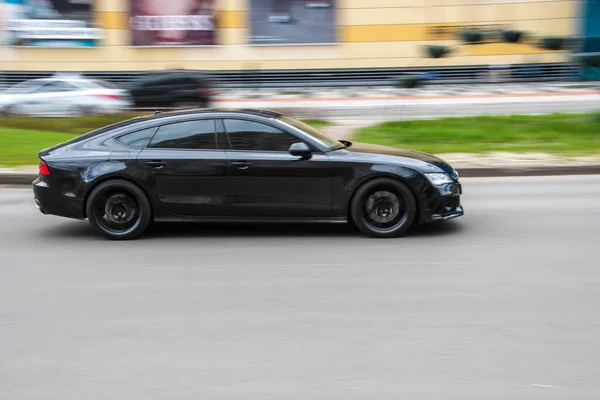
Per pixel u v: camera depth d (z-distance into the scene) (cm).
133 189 1370
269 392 726
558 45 3925
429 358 805
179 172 1358
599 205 1677
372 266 1176
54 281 1127
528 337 862
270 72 6931
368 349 834
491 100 4669
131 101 4088
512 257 1224
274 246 1320
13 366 802
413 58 6850
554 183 2016
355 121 3431
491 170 2167
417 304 987
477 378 753
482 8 6788
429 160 1393
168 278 1131
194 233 1438
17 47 6850
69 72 6912
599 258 1212
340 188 1349
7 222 1579
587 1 6600
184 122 1392
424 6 6806
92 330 909
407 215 1355
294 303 998
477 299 1005
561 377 752
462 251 1265
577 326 897
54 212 1400
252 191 1357
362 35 6894
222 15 6869
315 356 816
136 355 827
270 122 1378
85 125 3294
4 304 1017
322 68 6938
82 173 1375
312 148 1360
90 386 747
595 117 3069
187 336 883
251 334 886
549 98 4700
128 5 6850
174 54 6925
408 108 4056
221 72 6900
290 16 6881
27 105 3647
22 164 2239
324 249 1290
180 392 729
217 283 1098
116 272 1170
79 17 6850
